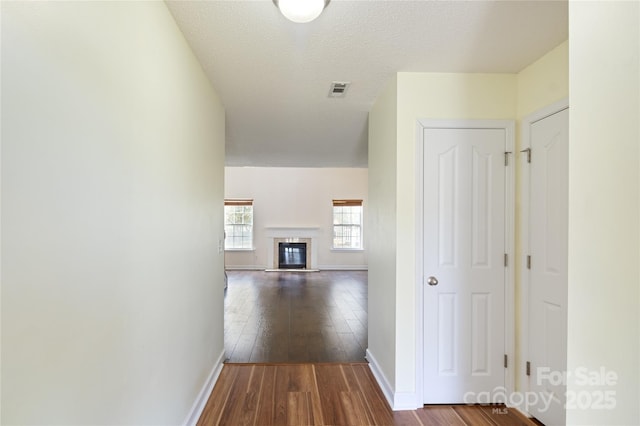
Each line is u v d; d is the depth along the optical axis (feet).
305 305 19.21
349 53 7.15
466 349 8.23
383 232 9.27
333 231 33.78
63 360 3.03
